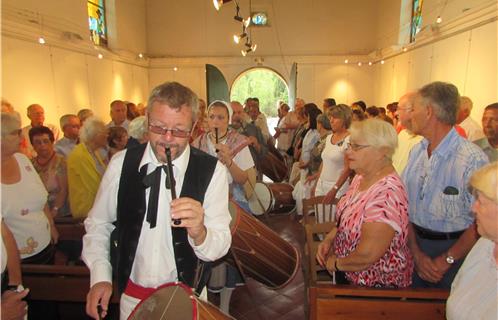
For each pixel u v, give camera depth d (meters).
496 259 1.12
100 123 2.78
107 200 1.29
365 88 10.59
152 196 1.20
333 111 3.22
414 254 1.85
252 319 2.71
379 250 1.53
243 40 10.50
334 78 10.58
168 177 1.10
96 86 7.43
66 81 6.29
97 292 1.17
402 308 1.53
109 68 8.08
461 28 5.59
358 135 1.63
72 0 6.60
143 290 1.24
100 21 8.23
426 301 1.52
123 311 1.26
